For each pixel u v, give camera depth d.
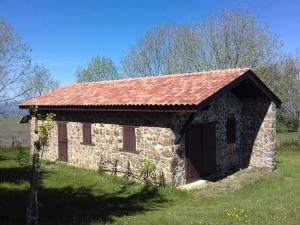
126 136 15.41
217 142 16.38
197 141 15.09
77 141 18.11
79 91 20.39
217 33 33.31
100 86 20.12
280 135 36.34
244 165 18.03
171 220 8.72
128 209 10.84
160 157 13.92
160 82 16.88
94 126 17.05
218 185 14.32
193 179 14.82
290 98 36.00
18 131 35.97
